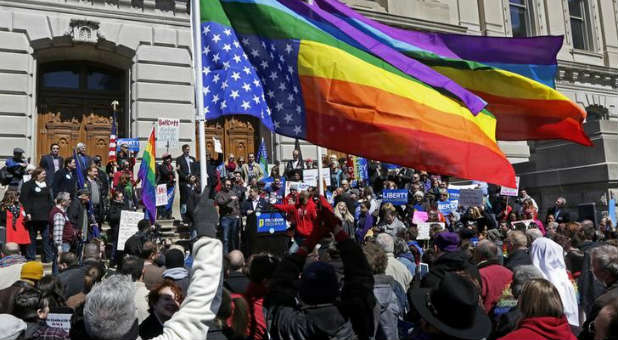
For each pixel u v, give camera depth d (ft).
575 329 16.22
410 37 22.74
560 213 47.62
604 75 86.02
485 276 15.96
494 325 15.15
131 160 46.37
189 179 40.75
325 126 17.57
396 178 51.78
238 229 38.17
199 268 9.07
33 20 48.91
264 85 19.22
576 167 54.29
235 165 49.34
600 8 90.99
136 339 9.62
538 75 22.76
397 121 16.55
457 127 16.48
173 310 10.87
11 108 47.73
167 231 41.01
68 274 18.34
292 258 10.73
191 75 54.85
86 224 34.06
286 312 9.89
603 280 14.69
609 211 49.08
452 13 78.69
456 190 45.19
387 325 13.74
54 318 13.14
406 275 18.85
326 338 9.30
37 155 52.24
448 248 17.29
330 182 48.73
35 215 32.30
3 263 20.08
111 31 51.60
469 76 21.27
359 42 18.51
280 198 42.96
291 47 18.76
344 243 10.34
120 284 9.05
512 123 21.11
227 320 10.48
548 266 17.02
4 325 10.39
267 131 60.44
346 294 9.84
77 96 54.75
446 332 8.55
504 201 49.21
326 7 21.95
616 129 53.26
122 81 56.80
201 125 18.99
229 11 20.15
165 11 54.39
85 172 39.88
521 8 86.69
